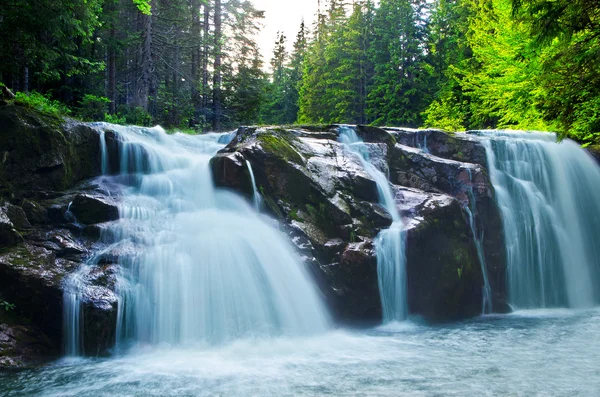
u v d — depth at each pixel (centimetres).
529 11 958
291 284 925
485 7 2753
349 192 1127
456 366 695
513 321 1060
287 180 1088
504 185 1356
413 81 4028
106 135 1198
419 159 1294
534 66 1670
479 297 1147
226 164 1077
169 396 576
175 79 3122
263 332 866
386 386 606
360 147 1274
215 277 873
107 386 612
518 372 663
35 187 1027
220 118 3328
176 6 2914
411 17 4150
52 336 766
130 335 800
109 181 1158
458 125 2798
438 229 1102
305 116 5291
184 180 1149
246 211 1048
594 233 1434
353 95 4600
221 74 3416
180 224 992
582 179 1478
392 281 1031
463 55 3266
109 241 913
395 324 1020
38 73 1573
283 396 573
